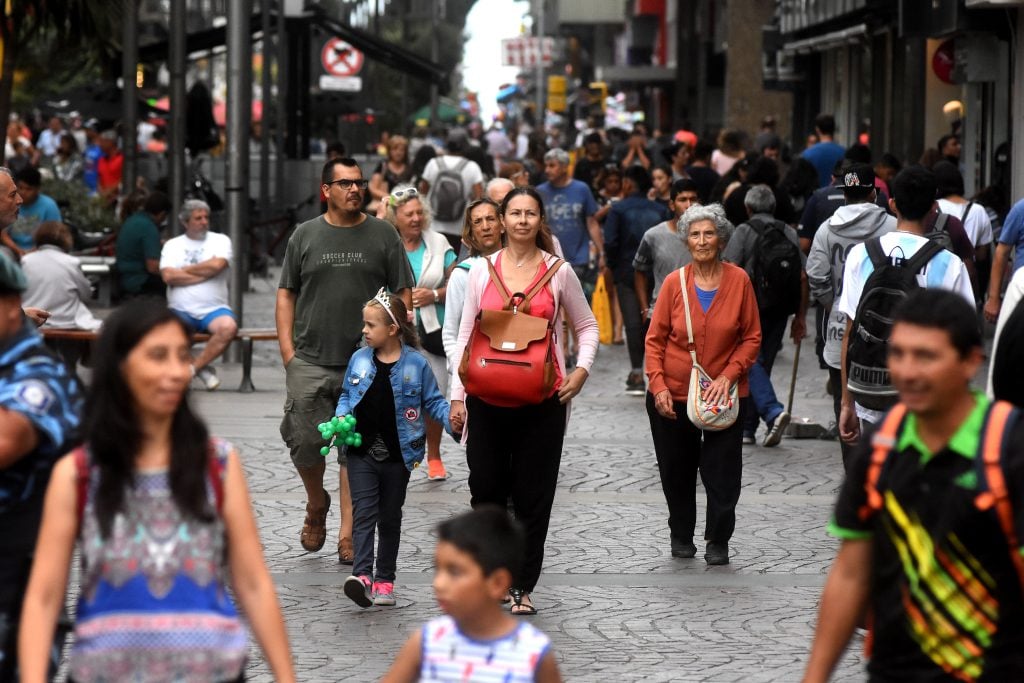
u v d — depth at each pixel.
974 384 37.34
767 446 31.78
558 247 27.69
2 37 40.47
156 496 9.88
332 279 21.52
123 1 42.12
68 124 109.00
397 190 27.84
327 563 21.97
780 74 91.56
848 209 26.73
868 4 64.12
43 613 9.92
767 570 21.86
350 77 93.00
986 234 32.50
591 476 28.58
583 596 20.42
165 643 9.83
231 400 36.53
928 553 9.76
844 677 17.08
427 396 19.69
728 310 22.08
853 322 19.06
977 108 56.25
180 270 37.09
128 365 9.86
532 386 18.89
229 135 44.03
